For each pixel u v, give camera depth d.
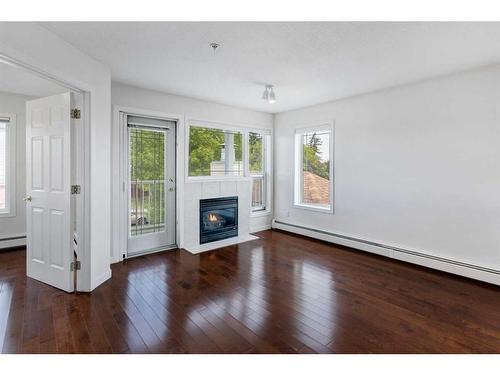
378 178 3.94
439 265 3.32
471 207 3.10
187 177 4.31
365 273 3.29
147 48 2.55
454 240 3.24
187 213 4.32
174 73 3.20
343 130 4.36
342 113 4.36
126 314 2.33
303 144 5.19
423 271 3.35
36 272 2.99
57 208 2.76
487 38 2.31
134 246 3.92
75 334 2.04
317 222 4.83
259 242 4.63
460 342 1.97
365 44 2.44
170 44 2.47
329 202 4.71
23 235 4.21
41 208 2.89
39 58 2.14
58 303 2.51
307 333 2.07
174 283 2.98
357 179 4.20
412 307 2.48
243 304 2.52
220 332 2.08
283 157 5.41
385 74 3.21
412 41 2.38
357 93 4.02
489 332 2.10
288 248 4.29
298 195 5.24
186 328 2.13
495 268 2.95
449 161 3.24
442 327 2.16
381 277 3.17
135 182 3.88
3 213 4.07
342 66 2.96
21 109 4.20
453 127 3.20
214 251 4.14
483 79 2.97
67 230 2.70
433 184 3.39
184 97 4.21
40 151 2.88
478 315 2.35
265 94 3.63
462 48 2.51
